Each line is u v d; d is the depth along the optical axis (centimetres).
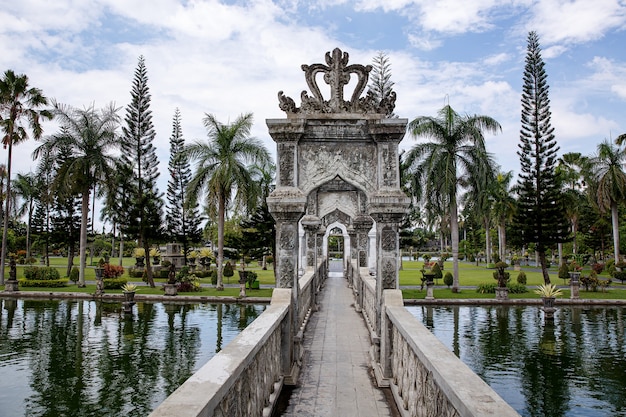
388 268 742
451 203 2542
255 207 2720
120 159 2980
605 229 4469
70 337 1509
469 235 7012
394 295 692
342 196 1498
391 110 770
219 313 1988
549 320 1856
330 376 718
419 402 455
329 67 782
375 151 768
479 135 2462
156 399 931
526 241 2914
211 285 2948
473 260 6300
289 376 669
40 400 923
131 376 1083
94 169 2773
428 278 2336
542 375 1120
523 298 2359
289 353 681
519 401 946
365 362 802
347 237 2638
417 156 2561
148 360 1224
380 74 3183
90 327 1678
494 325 1766
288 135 756
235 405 368
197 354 1287
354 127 766
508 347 1405
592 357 1289
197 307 2167
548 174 2797
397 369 616
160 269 3581
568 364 1217
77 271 3058
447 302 2294
